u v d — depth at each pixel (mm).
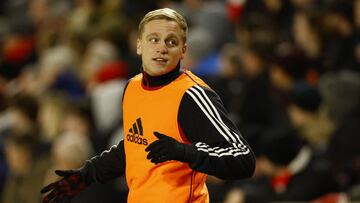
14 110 26969
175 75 11211
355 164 21062
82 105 25266
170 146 10352
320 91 23047
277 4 29844
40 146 24641
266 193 20281
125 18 32062
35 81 32312
